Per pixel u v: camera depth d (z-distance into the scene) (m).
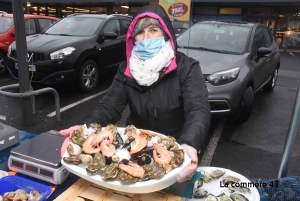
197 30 4.99
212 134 4.00
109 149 1.18
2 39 7.01
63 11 18.84
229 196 1.36
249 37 4.65
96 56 5.79
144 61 1.46
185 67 1.53
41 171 1.38
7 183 1.31
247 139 3.90
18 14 3.58
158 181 1.06
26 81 3.87
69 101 5.25
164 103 1.54
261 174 3.06
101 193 1.23
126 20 6.93
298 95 1.84
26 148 1.47
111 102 1.60
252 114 4.91
